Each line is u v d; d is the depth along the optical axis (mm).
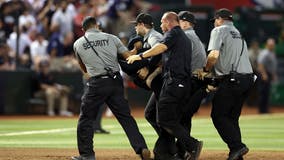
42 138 50688
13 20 81250
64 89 76250
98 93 34500
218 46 34156
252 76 35406
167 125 34281
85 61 34781
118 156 38188
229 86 34781
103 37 34875
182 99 34156
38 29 84000
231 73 34688
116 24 87875
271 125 64312
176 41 33750
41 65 76125
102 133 53750
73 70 78125
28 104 76000
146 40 35719
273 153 39406
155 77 35344
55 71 77625
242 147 34938
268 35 92000
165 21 34312
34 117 73250
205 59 35750
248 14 90750
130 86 82625
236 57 34875
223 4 94250
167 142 35938
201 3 93688
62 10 81750
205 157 37688
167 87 33938
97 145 45375
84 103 34750
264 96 79625
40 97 76062
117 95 34812
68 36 79875
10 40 80125
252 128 60781
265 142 48094
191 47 34531
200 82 35000
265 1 96938
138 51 35906
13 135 53031
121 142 47406
